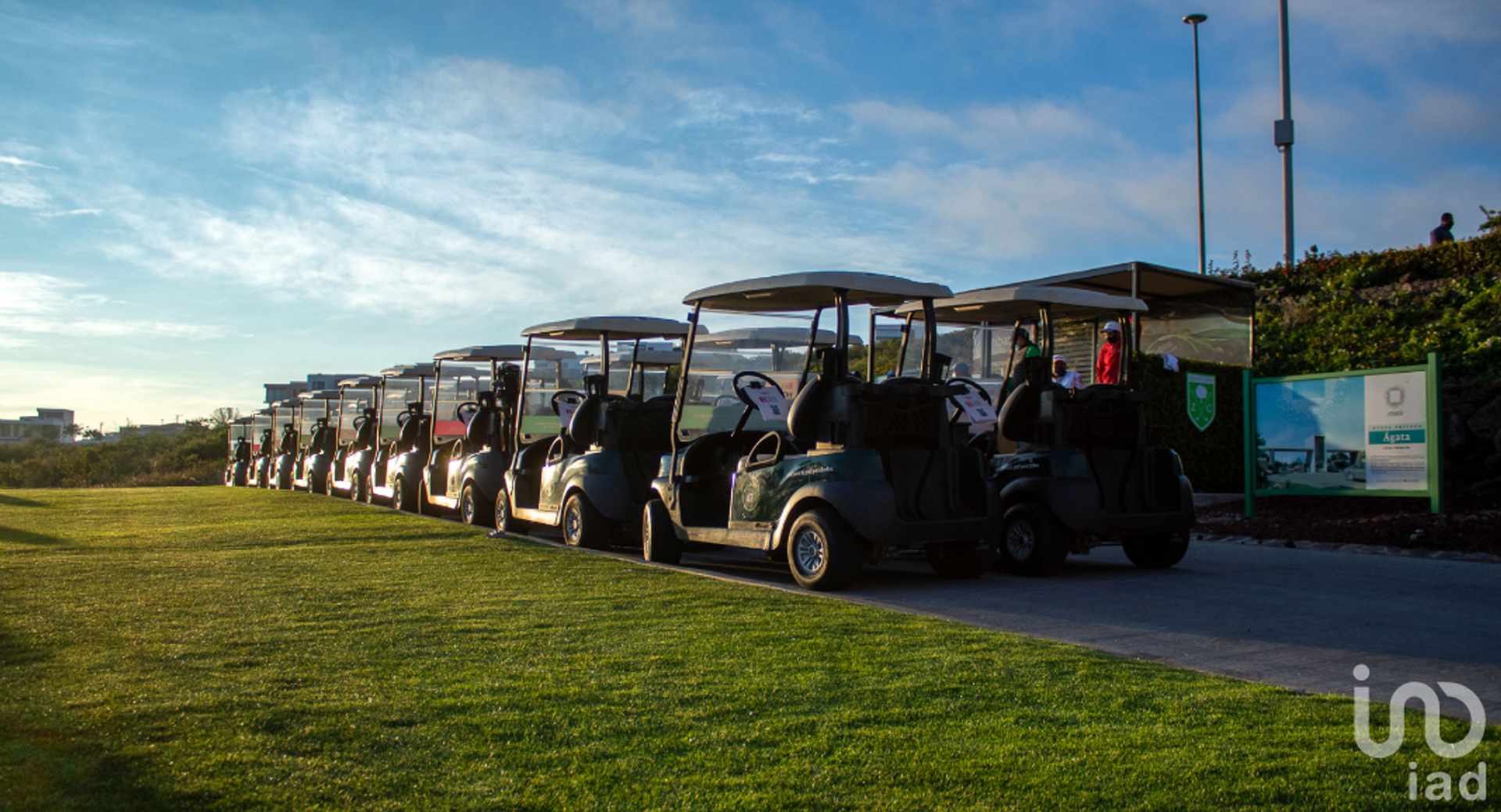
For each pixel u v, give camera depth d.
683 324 9.08
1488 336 11.39
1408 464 8.55
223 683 3.37
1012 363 8.40
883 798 2.34
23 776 2.44
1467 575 6.59
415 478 12.66
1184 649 4.27
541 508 9.23
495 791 2.38
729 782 2.44
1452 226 15.60
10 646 3.98
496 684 3.38
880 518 5.94
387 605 5.00
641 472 8.47
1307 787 2.39
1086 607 5.46
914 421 6.38
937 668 3.61
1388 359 12.25
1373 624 4.88
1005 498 7.07
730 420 7.73
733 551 8.83
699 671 3.57
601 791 2.38
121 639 4.13
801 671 3.56
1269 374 13.10
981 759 2.61
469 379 12.85
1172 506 7.14
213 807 2.25
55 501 15.75
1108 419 7.11
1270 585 6.27
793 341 7.79
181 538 8.70
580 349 10.56
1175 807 2.28
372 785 2.41
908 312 8.05
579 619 4.61
